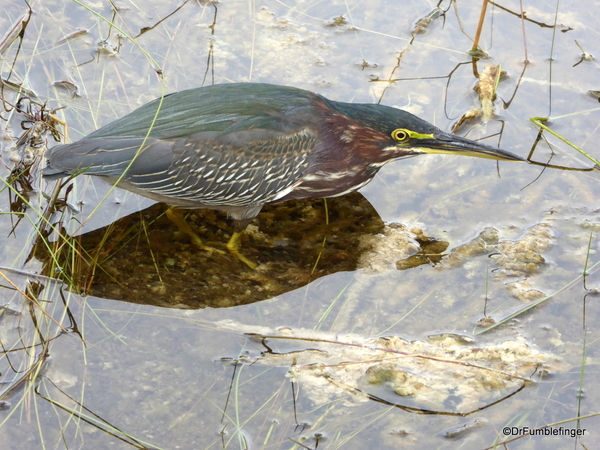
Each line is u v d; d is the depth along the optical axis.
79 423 8.34
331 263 11.07
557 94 14.19
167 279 10.46
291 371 9.25
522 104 13.98
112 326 9.59
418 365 9.50
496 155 11.64
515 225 11.81
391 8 16.12
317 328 9.92
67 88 13.41
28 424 8.26
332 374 9.27
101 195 11.64
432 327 10.11
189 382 8.98
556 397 9.16
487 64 14.80
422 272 11.02
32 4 14.98
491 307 10.48
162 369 9.09
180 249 11.02
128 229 11.21
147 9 15.50
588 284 10.84
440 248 11.40
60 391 8.68
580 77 14.56
